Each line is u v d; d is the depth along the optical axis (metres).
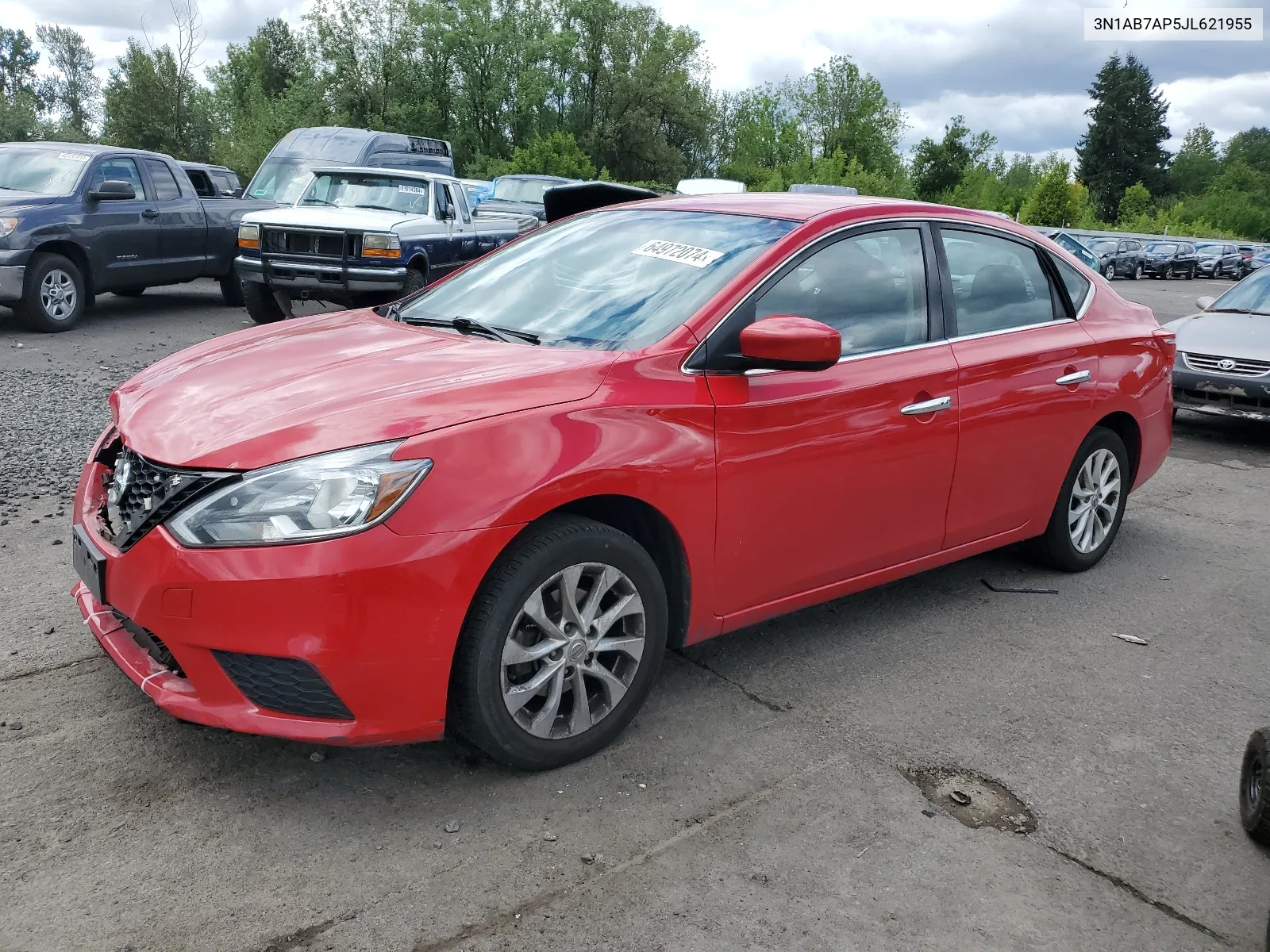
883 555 3.81
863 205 3.87
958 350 3.95
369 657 2.55
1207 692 3.78
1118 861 2.72
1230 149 136.75
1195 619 4.49
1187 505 6.52
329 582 2.48
